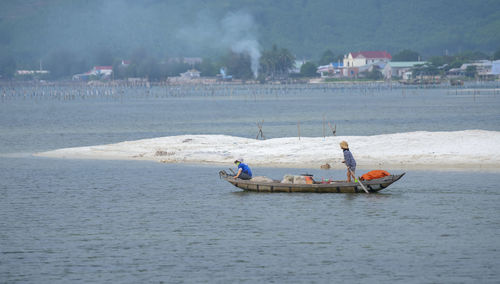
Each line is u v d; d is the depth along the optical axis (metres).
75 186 138.88
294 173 151.50
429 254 82.00
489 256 80.75
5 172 161.12
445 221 99.50
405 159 161.38
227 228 97.62
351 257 81.38
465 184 130.00
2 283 73.50
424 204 112.31
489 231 92.81
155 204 117.44
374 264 78.44
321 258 81.19
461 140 174.12
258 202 117.81
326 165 157.25
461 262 78.56
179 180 145.75
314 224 99.19
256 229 96.62
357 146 178.88
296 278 73.88
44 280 74.38
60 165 174.50
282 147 185.12
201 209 112.25
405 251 83.56
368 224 98.50
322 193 125.31
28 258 82.94
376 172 122.75
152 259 81.88
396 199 117.44
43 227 99.81
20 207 115.69
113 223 102.00
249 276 74.75
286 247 86.31
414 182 134.00
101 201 121.12
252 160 172.25
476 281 71.75
